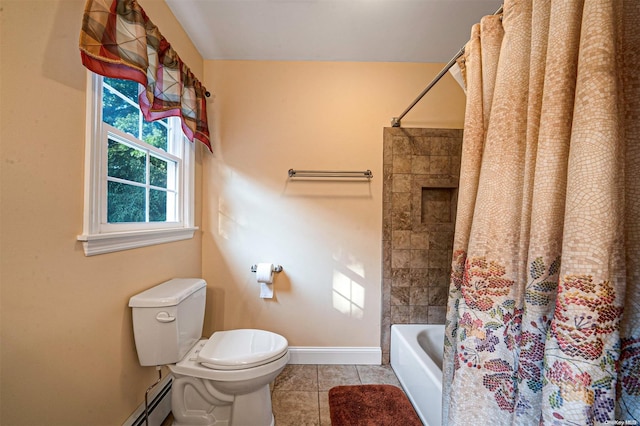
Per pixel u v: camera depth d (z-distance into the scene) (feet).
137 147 4.22
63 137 2.77
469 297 2.74
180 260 5.28
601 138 1.81
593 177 1.82
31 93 2.47
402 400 5.09
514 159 2.55
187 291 4.21
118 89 3.85
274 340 4.51
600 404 1.79
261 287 6.16
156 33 4.03
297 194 6.39
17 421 2.39
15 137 2.35
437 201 6.70
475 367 2.65
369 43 5.80
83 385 3.03
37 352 2.54
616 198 1.80
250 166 6.36
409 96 6.47
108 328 3.41
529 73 2.45
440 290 6.42
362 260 6.43
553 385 1.90
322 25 5.26
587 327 1.82
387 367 6.26
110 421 3.44
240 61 6.36
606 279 1.79
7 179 2.30
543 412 1.96
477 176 3.00
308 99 6.39
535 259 2.17
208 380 4.03
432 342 6.09
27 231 2.45
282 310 6.38
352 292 6.42
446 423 3.16
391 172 6.41
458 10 4.85
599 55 1.84
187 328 4.24
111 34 3.06
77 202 2.94
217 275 6.36
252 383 3.93
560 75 2.09
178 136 5.54
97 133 3.17
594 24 1.87
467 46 3.25
